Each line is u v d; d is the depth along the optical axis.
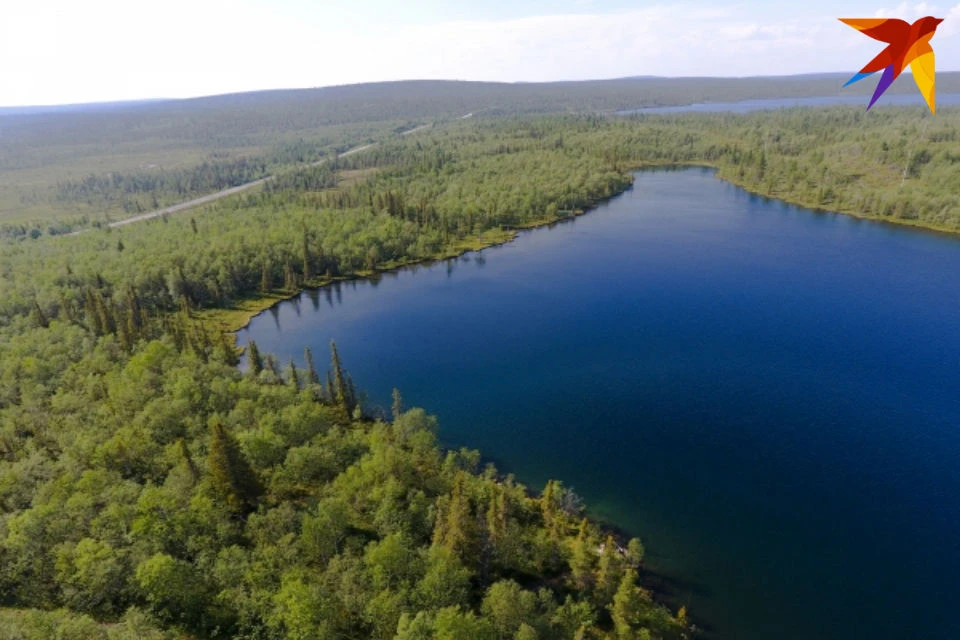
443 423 146.38
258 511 99.69
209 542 87.94
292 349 196.75
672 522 110.94
